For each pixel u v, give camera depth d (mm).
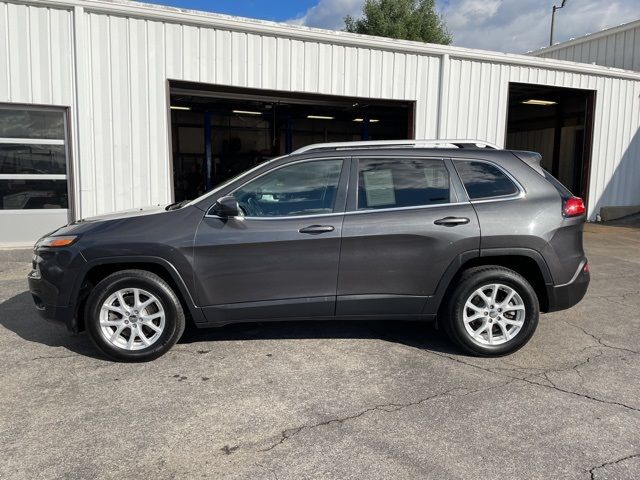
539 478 2699
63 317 4148
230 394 3629
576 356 4383
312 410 3410
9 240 8969
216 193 4223
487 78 12234
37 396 3588
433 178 4348
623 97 14086
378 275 4199
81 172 9094
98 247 4051
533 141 18438
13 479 2668
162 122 9523
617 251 9695
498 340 4305
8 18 8438
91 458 2859
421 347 4555
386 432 3143
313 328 5043
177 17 9344
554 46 18703
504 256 4312
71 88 8906
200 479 2686
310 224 4137
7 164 8828
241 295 4164
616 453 2928
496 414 3367
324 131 17938
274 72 10250
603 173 14172
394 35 30312
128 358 4137
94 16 8891
